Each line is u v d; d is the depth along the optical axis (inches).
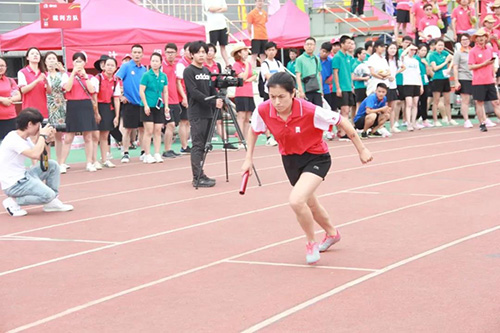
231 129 748.0
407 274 216.7
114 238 287.1
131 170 497.4
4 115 469.1
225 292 207.5
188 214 330.6
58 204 353.1
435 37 789.9
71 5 580.7
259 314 186.5
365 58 675.4
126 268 239.8
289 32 813.2
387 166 458.6
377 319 178.1
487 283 203.6
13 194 343.9
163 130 692.1
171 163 528.1
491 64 637.9
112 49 646.5
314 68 594.2
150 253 259.4
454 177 404.8
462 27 850.8
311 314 184.5
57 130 479.2
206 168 487.8
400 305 187.9
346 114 633.6
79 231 303.7
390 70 660.1
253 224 302.5
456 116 835.4
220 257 249.3
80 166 534.9
